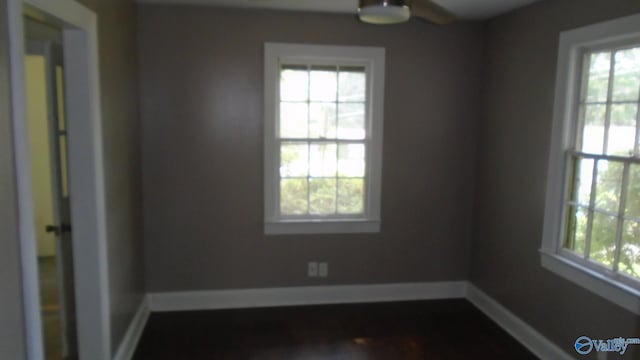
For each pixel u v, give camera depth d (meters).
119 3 3.08
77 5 2.21
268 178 3.91
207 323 3.75
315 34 3.81
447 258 4.28
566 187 3.11
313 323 3.78
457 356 3.30
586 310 2.88
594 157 2.88
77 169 2.50
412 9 2.51
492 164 3.92
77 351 2.74
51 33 2.46
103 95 2.70
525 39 3.46
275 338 3.52
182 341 3.46
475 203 4.21
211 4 3.61
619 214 2.70
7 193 1.57
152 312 3.93
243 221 3.96
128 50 3.34
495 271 3.89
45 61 2.48
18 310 1.64
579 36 2.92
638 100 2.59
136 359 3.21
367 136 4.04
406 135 4.05
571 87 3.03
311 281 4.12
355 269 4.16
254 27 3.74
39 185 5.02
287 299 4.11
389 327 3.73
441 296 4.31
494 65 3.87
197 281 3.97
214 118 3.80
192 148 3.81
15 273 1.62
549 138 3.21
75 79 2.43
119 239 3.06
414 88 4.01
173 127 3.77
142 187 3.79
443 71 4.03
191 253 3.94
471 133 4.15
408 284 4.25
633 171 2.61
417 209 4.17
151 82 3.71
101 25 2.66
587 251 2.94
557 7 3.12
